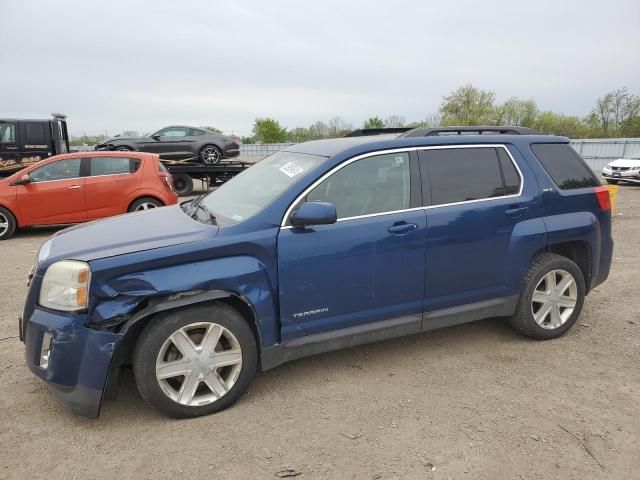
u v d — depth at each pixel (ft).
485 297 12.82
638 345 13.55
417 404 10.58
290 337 10.78
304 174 11.08
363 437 9.43
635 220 34.68
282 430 9.68
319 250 10.70
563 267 13.50
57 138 47.98
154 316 9.71
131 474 8.44
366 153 11.53
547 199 13.26
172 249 9.65
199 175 53.42
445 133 13.10
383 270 11.39
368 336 11.59
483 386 11.33
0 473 8.46
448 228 11.94
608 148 95.25
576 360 12.65
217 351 10.30
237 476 8.37
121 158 31.30
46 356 9.48
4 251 26.25
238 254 10.13
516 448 9.07
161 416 10.20
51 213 29.84
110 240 10.27
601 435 9.47
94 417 9.52
